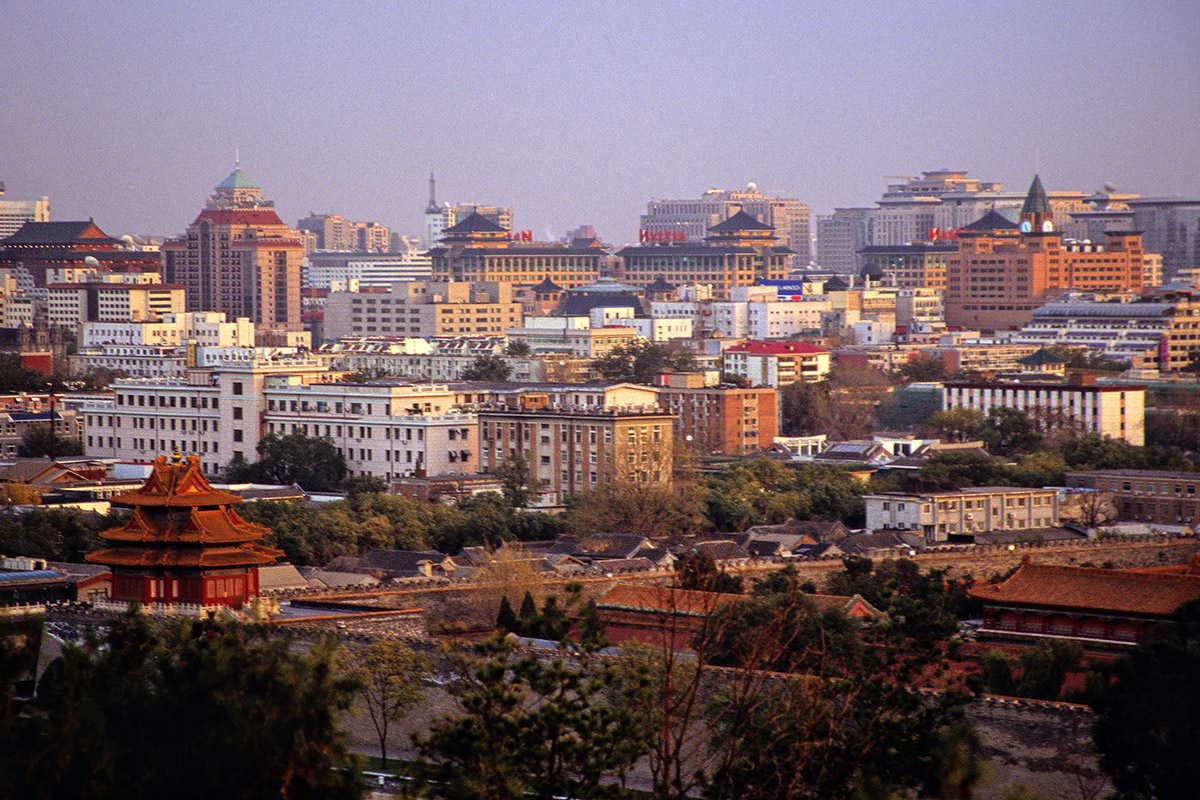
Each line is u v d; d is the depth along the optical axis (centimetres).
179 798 16025
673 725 18650
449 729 17462
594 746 17550
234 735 16288
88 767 15788
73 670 16662
